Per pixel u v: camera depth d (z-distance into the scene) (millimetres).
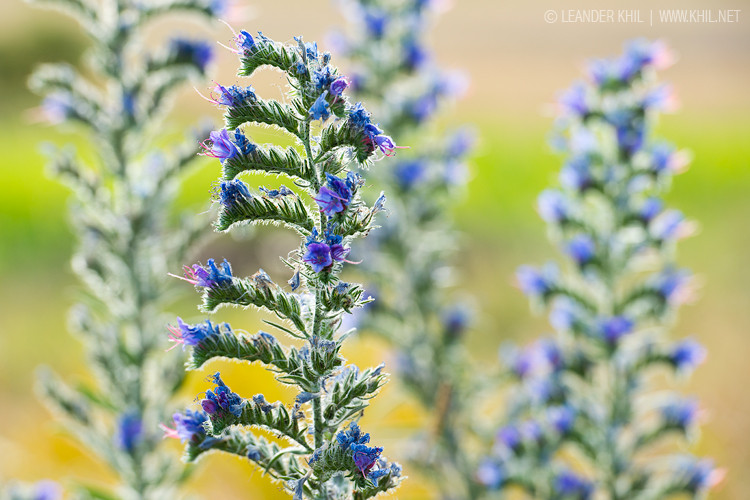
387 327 15758
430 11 16375
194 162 12523
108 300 12531
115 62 12711
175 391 11977
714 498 16172
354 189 6047
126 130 12539
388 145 6172
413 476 15078
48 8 12758
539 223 31328
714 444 17391
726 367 20609
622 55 12109
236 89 6188
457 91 16469
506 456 13047
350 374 6461
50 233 30531
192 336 6414
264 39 6168
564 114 12156
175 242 12477
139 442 11609
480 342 23484
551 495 12648
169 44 12688
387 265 16000
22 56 50906
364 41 16250
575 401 12508
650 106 11891
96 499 11852
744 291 25172
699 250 28984
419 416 18016
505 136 40281
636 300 12336
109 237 12367
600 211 12492
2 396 20531
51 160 12375
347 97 6223
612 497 12281
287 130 6293
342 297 6066
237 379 15953
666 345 12258
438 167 15836
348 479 6621
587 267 12195
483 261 28156
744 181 34469
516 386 14805
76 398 12133
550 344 12562
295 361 6484
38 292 27203
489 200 32844
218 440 6617
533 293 12781
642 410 12523
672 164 11914
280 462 6684
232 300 6449
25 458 16953
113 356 12227
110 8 12719
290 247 24578
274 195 6238
